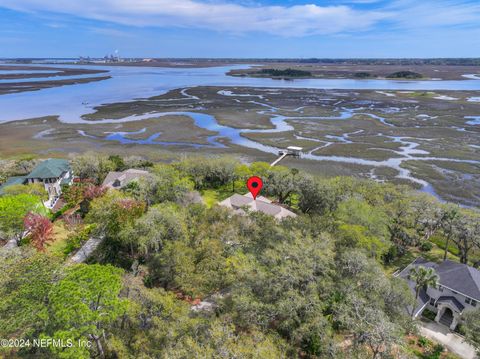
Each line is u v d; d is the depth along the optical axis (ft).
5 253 103.60
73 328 64.23
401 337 81.82
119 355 72.13
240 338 71.92
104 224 135.85
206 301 100.83
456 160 268.00
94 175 219.00
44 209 156.04
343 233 116.88
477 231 132.67
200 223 132.05
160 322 76.84
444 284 112.27
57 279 76.43
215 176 218.79
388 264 141.28
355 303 82.94
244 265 96.78
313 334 79.51
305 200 176.76
